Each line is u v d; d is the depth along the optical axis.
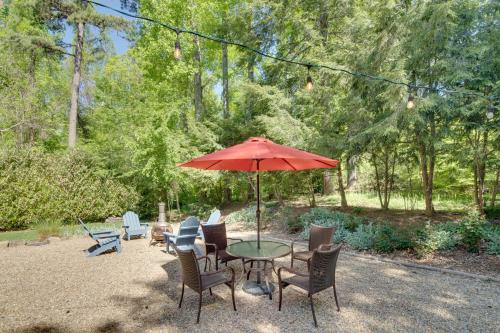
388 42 7.73
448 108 6.61
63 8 13.09
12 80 13.45
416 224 8.35
